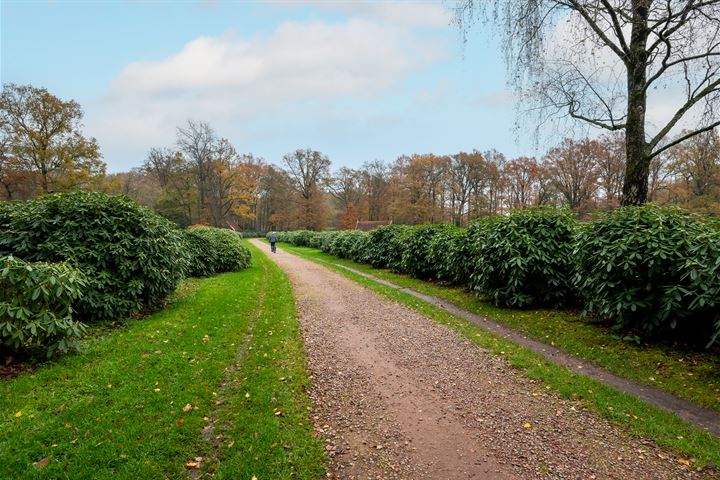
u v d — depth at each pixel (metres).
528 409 3.65
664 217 5.13
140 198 49.38
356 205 62.22
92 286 5.89
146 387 3.83
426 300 9.00
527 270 6.91
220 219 44.88
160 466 2.67
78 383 3.84
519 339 5.86
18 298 4.12
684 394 3.79
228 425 3.28
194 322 6.46
